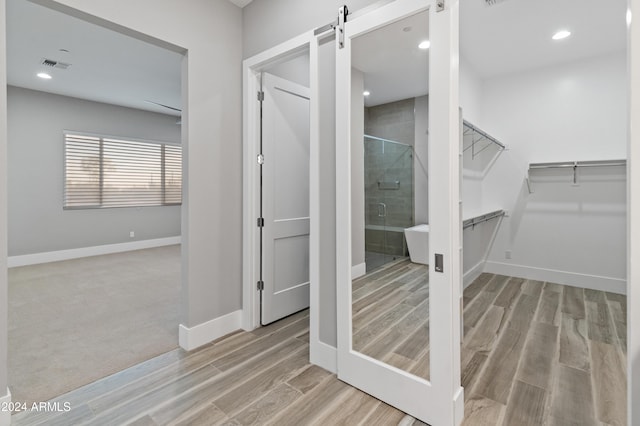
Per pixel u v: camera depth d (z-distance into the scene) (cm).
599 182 363
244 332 267
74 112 562
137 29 206
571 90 371
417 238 173
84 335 261
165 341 252
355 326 195
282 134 287
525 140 402
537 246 402
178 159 709
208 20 245
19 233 512
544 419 164
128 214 638
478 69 393
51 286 396
